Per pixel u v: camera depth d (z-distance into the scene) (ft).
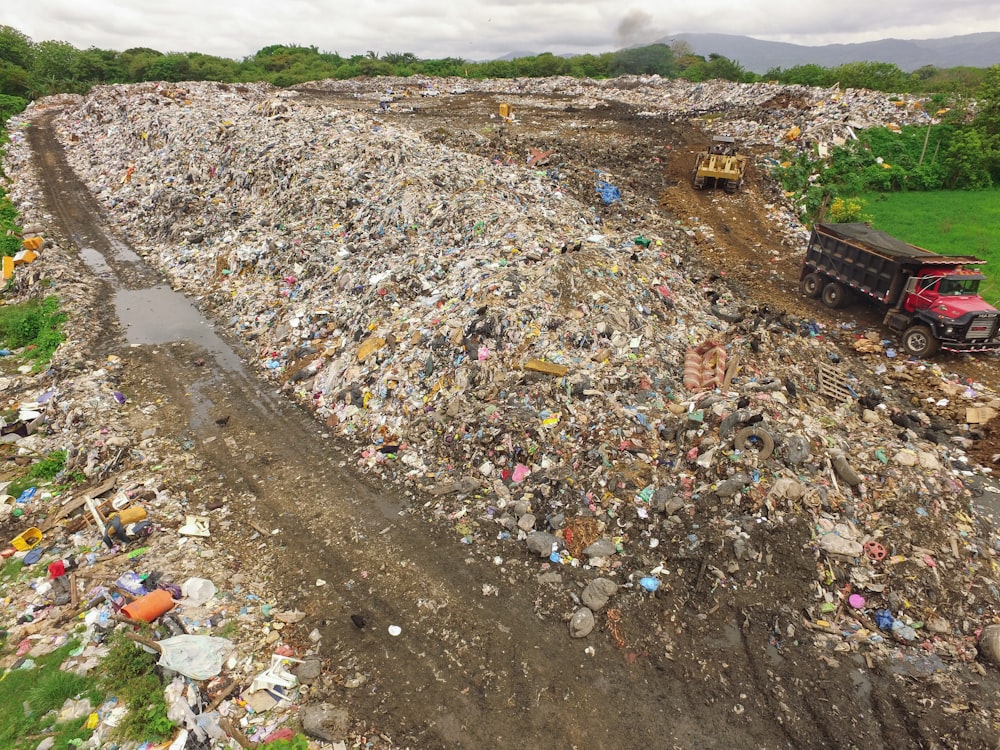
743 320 58.29
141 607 30.60
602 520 36.70
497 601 32.89
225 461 44.68
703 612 31.48
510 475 40.50
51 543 36.65
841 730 26.12
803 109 128.16
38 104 181.06
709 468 37.60
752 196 96.68
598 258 58.85
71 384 52.21
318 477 42.86
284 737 25.93
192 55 258.78
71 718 26.20
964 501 38.11
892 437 44.98
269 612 32.32
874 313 65.16
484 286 53.98
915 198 100.78
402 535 37.45
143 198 99.50
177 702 26.58
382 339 53.26
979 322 53.47
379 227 74.13
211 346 61.52
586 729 26.61
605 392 44.75
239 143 98.02
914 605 31.45
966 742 25.12
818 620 30.94
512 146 112.68
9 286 74.43
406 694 28.07
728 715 27.09
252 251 73.87
